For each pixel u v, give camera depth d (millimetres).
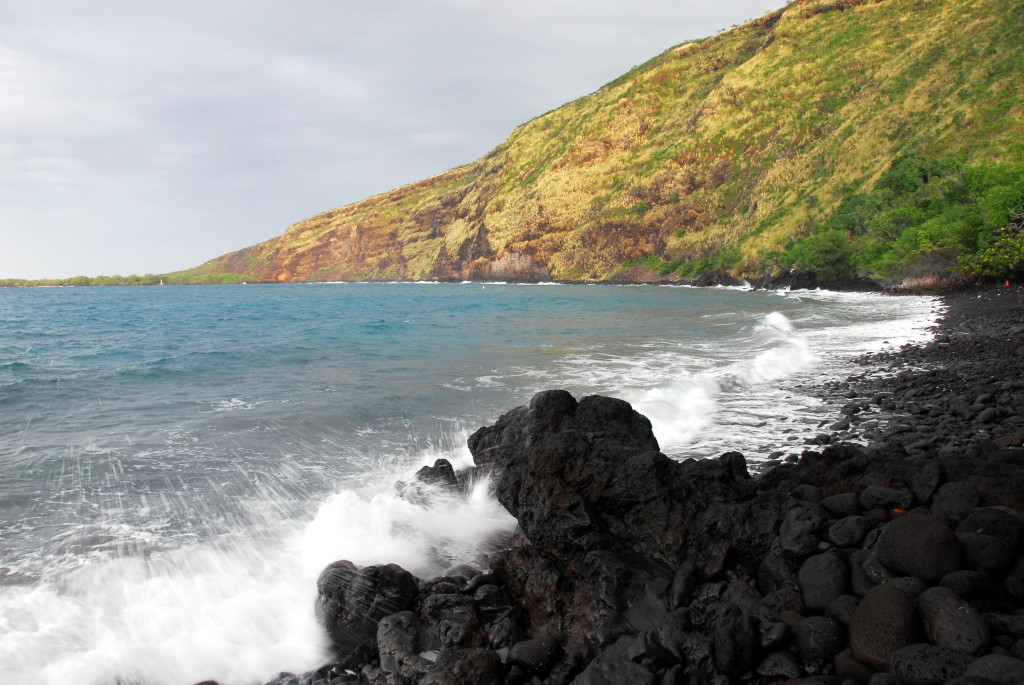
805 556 4746
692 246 103125
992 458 6555
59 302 71312
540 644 4227
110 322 38531
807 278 64875
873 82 88625
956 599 3559
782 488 6164
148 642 4457
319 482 7547
